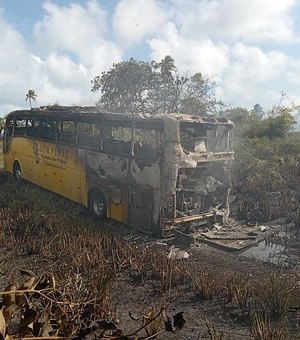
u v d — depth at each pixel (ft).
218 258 25.54
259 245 28.48
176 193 27.96
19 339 9.29
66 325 10.79
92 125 36.04
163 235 27.73
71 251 24.45
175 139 27.02
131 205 29.94
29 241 26.68
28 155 44.65
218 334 15.76
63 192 38.27
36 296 11.30
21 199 38.75
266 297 17.76
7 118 49.62
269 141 63.36
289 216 34.09
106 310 15.44
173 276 21.29
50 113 38.58
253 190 42.98
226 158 31.17
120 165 30.53
